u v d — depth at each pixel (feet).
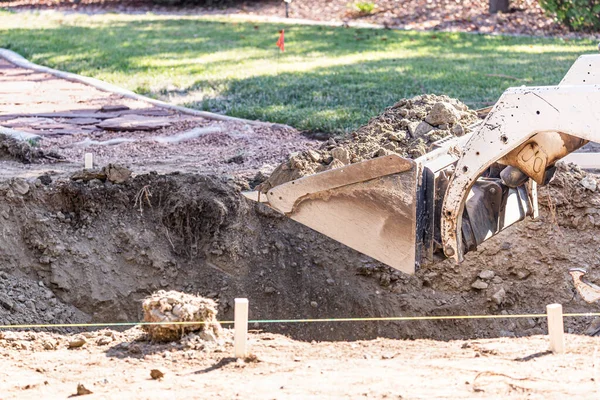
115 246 35.27
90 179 36.78
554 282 33.99
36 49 84.48
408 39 91.97
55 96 62.34
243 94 61.36
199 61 77.61
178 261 35.42
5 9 130.93
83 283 34.04
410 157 31.17
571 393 18.54
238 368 21.72
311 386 19.67
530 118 24.85
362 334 33.19
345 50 84.48
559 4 97.71
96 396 19.53
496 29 100.53
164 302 24.61
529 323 33.06
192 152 45.24
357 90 61.46
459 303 33.86
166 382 20.51
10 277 33.47
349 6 117.39
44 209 35.76
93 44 88.38
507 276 34.37
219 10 125.18
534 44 87.51
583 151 45.19
